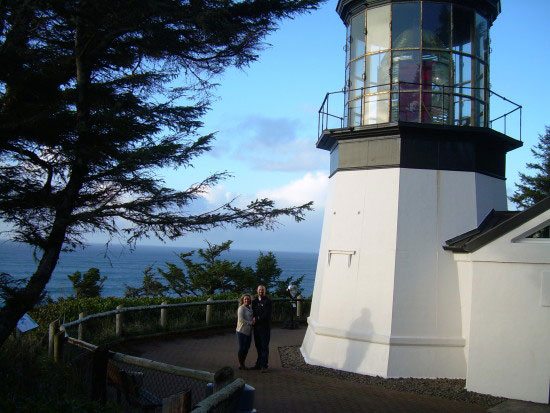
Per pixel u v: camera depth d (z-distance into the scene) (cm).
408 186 1166
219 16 812
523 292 1001
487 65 1298
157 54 866
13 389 675
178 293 2694
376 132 1189
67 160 788
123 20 780
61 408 620
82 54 798
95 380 744
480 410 905
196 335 1616
